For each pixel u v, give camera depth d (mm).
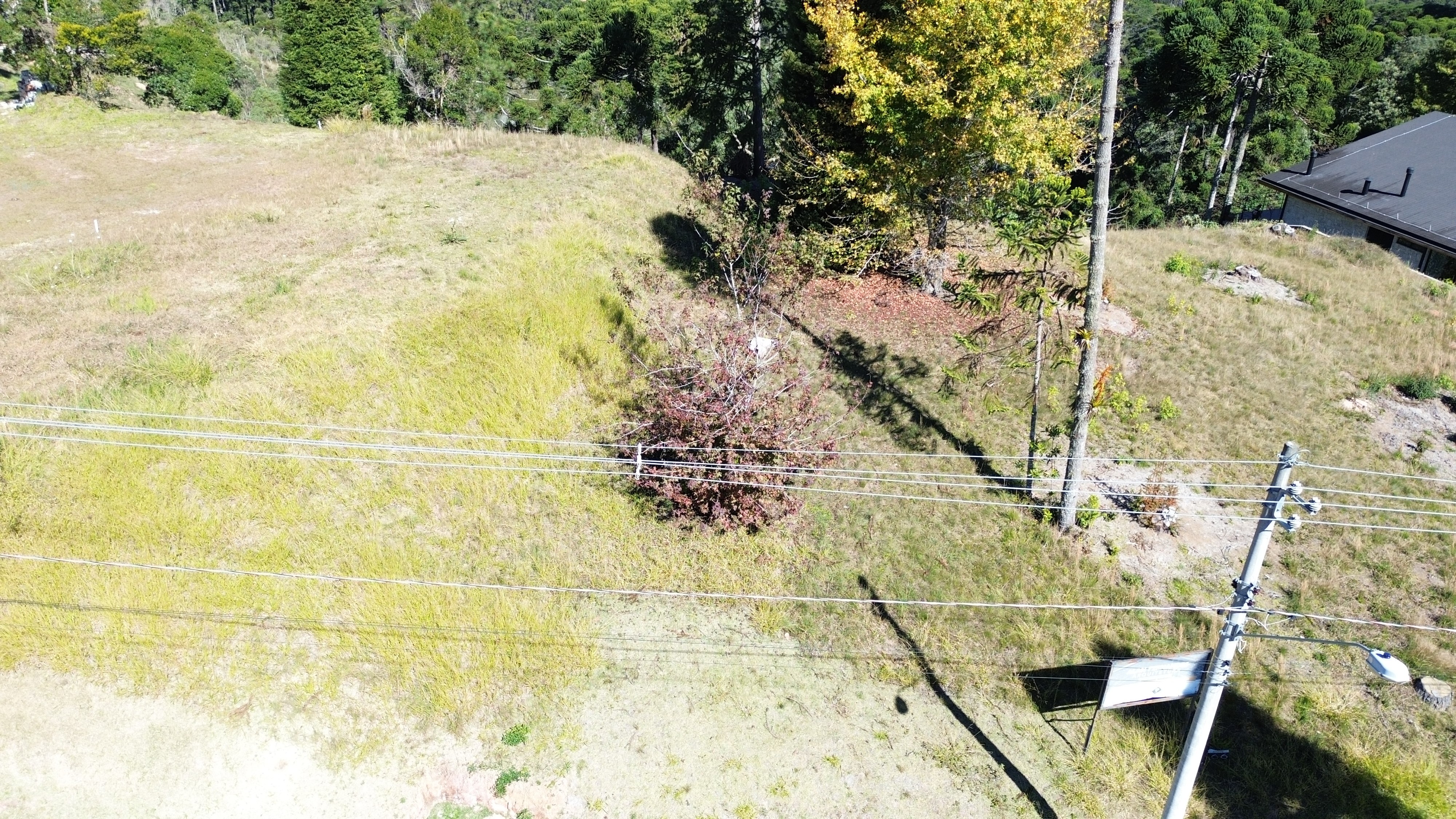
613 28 44812
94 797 9352
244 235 19234
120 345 14391
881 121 16984
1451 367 19328
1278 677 11602
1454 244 26016
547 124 44406
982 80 15539
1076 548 13172
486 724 10195
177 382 13461
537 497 12891
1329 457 15820
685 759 10188
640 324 16516
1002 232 13922
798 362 15836
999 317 14734
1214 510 14422
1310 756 10719
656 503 13109
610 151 27094
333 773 9711
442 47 43062
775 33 31078
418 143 27328
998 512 13844
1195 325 20344
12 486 11391
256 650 10414
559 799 9750
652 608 11742
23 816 9164
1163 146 45750
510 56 51406
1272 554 13633
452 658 10602
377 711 10125
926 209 19328
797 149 21750
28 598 10484
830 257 20172
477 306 16344
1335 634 12320
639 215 21938
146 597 10586
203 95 43094
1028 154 16125
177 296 16250
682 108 40406
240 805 9445
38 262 17359
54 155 25328
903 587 12375
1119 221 41531
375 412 13508
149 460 12078
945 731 10773
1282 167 44625
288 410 13188
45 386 13109
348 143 27125
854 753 10438
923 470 14625
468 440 13359
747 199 22203
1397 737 11023
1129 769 10500
